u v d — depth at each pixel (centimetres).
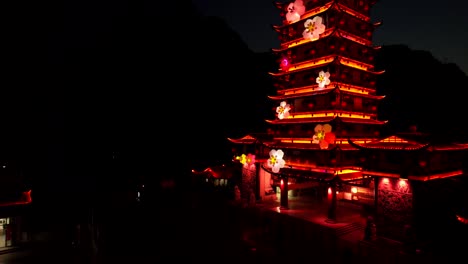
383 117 4916
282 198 3136
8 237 2475
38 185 4238
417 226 2030
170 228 2928
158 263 2220
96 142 5031
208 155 5678
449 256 1947
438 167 2166
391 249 2059
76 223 3136
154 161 5266
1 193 2361
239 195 3656
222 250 2378
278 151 2911
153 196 4106
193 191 4269
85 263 2298
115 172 4966
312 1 3212
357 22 3212
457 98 4606
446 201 2194
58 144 4647
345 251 2103
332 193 2627
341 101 2922
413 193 2047
